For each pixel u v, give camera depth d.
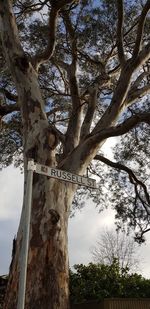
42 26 17.95
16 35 12.71
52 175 6.05
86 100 16.11
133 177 17.67
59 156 14.07
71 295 13.95
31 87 12.20
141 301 13.27
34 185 10.90
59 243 10.57
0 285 16.12
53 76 19.11
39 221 10.61
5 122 19.09
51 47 14.38
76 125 14.53
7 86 17.95
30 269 10.13
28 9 16.47
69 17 17.06
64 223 10.95
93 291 13.55
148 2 14.04
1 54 16.02
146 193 17.83
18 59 12.36
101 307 12.98
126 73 14.20
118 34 14.86
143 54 14.40
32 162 5.76
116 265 15.48
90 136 12.82
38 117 11.81
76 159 12.39
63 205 11.05
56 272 10.23
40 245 10.39
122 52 14.82
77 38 18.02
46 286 10.02
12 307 9.77
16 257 10.24
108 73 17.95
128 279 14.12
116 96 14.05
